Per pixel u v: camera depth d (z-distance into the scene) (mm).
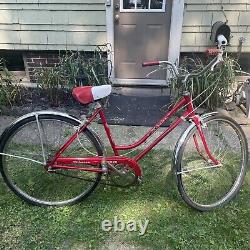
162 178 3016
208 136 2809
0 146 2500
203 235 2451
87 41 4707
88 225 2535
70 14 4535
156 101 4512
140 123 3938
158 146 3484
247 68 4957
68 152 2684
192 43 4676
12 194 2816
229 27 4410
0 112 4227
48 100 4531
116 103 4422
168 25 4652
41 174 2934
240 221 2574
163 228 2514
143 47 4809
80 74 4422
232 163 3023
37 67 4918
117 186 2768
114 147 2613
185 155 2857
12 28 4664
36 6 4508
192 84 3957
